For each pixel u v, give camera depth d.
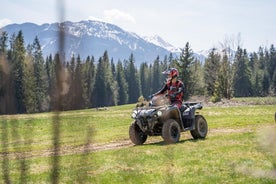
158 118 16.27
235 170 9.44
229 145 14.55
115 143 18.36
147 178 9.08
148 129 16.41
